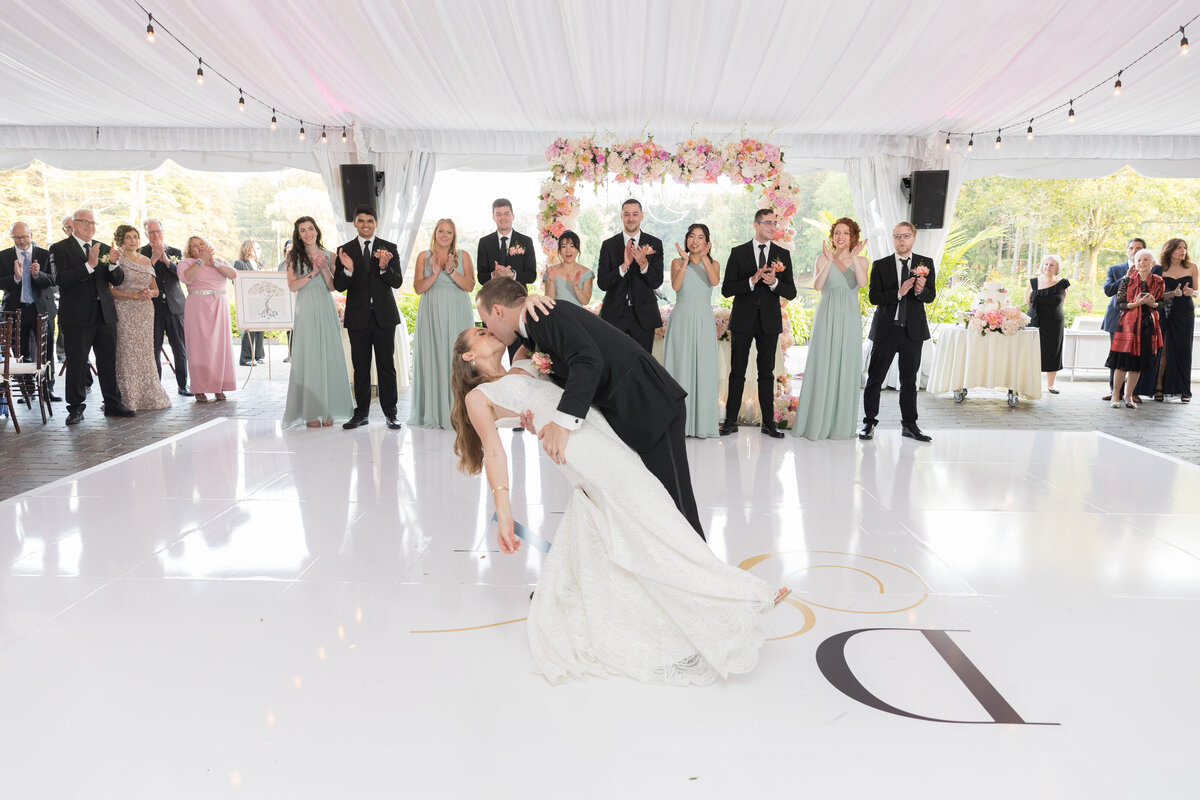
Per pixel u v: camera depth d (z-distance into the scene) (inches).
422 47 216.7
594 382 89.4
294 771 74.6
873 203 331.3
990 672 94.5
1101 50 213.5
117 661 96.3
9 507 160.7
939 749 78.7
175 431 238.7
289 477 183.3
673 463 99.7
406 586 119.9
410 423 244.1
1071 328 405.7
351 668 94.3
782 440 226.7
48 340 281.4
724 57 221.9
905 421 232.8
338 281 233.1
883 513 158.9
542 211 239.5
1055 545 140.6
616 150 232.7
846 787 72.7
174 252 317.1
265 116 305.0
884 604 114.4
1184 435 244.5
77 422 251.1
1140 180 617.6
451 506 161.2
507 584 120.6
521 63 228.4
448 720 83.3
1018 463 202.7
